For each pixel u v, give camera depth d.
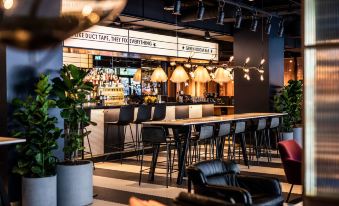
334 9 2.47
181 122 6.94
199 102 12.48
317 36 2.51
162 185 6.83
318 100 2.50
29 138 5.23
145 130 6.80
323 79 2.49
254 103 11.33
